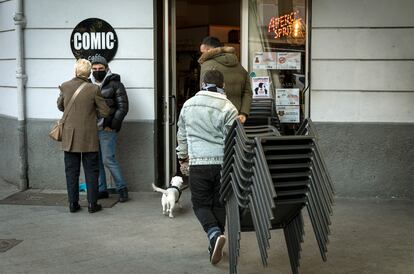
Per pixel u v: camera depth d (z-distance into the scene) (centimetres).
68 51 774
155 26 757
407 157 748
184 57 995
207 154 502
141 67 762
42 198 749
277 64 773
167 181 782
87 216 664
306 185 434
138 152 771
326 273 494
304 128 464
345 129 753
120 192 724
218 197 514
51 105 786
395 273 493
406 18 735
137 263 516
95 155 674
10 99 842
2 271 496
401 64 742
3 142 872
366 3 738
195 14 1026
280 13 768
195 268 503
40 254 539
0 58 868
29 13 775
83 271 497
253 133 492
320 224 431
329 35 746
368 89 747
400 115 748
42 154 793
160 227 621
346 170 756
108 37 761
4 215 671
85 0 762
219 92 514
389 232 609
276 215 454
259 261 526
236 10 941
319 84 752
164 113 776
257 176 415
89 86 665
